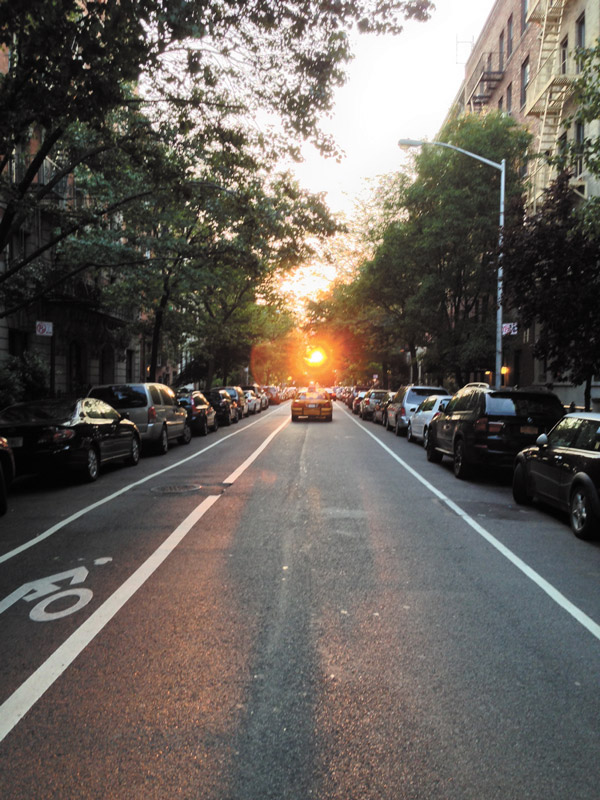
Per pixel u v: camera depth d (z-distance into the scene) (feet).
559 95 75.25
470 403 42.14
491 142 79.41
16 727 10.87
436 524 27.25
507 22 105.40
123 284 75.77
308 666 13.23
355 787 9.27
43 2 24.30
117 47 27.63
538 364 87.35
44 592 18.03
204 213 61.62
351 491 35.45
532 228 42.75
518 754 10.09
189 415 73.61
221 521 27.35
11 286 55.98
